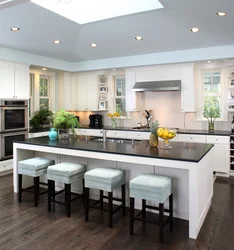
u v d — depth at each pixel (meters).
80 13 4.36
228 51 4.99
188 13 3.89
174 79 5.80
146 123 6.59
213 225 3.01
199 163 2.80
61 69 6.61
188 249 2.52
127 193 3.53
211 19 4.00
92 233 2.86
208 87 5.96
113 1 4.08
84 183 3.33
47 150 3.76
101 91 6.99
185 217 3.16
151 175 3.04
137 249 2.53
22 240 2.71
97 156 3.30
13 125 5.44
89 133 6.66
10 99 5.36
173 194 3.20
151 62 5.77
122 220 3.18
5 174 5.33
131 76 6.30
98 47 5.61
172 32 4.61
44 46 5.38
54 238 2.75
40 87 6.91
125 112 7.00
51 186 3.53
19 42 5.00
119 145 3.68
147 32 4.71
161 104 6.37
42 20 4.22
